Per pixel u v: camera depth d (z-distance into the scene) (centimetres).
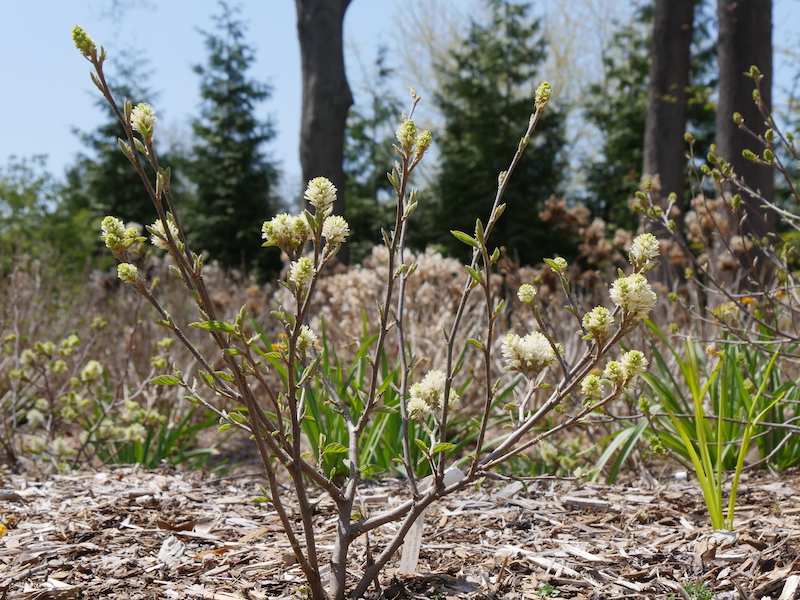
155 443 448
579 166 2248
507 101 2039
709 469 249
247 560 227
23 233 1484
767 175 733
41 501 290
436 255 545
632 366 162
